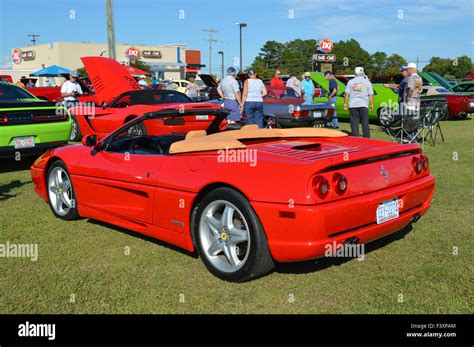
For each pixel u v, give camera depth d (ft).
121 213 13.75
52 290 10.87
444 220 15.53
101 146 14.67
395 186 11.26
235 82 33.99
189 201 11.54
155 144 13.64
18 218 16.58
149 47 222.07
